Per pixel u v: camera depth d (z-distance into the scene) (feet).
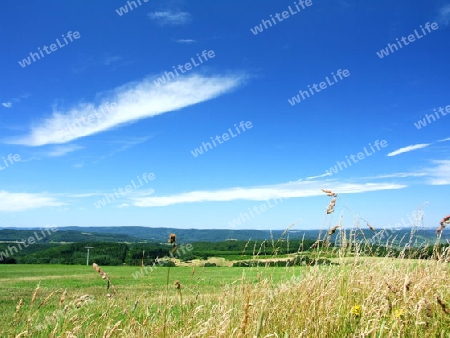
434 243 19.69
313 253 19.58
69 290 54.34
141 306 17.30
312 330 14.02
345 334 13.71
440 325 13.23
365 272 18.38
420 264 18.34
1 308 31.65
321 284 16.70
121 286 65.87
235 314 14.74
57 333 15.37
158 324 14.21
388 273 17.53
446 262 18.29
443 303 12.64
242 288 16.34
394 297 14.25
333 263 19.38
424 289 14.99
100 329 15.37
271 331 13.73
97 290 57.67
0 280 101.04
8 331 16.28
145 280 84.64
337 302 16.10
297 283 16.96
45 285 81.97
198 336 13.03
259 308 14.53
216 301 16.87
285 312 14.96
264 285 16.28
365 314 13.76
